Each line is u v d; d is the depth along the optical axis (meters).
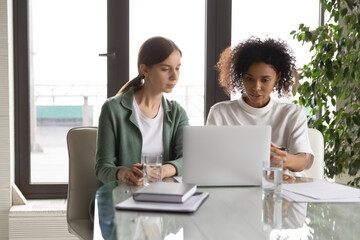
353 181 2.90
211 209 1.26
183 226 1.08
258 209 1.27
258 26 3.24
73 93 3.25
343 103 3.03
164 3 3.17
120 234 1.00
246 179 1.59
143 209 1.22
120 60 3.14
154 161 1.56
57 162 3.30
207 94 3.21
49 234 2.88
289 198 1.40
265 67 2.00
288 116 2.12
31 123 3.24
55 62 3.21
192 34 3.21
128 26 3.12
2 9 2.84
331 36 2.87
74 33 3.18
